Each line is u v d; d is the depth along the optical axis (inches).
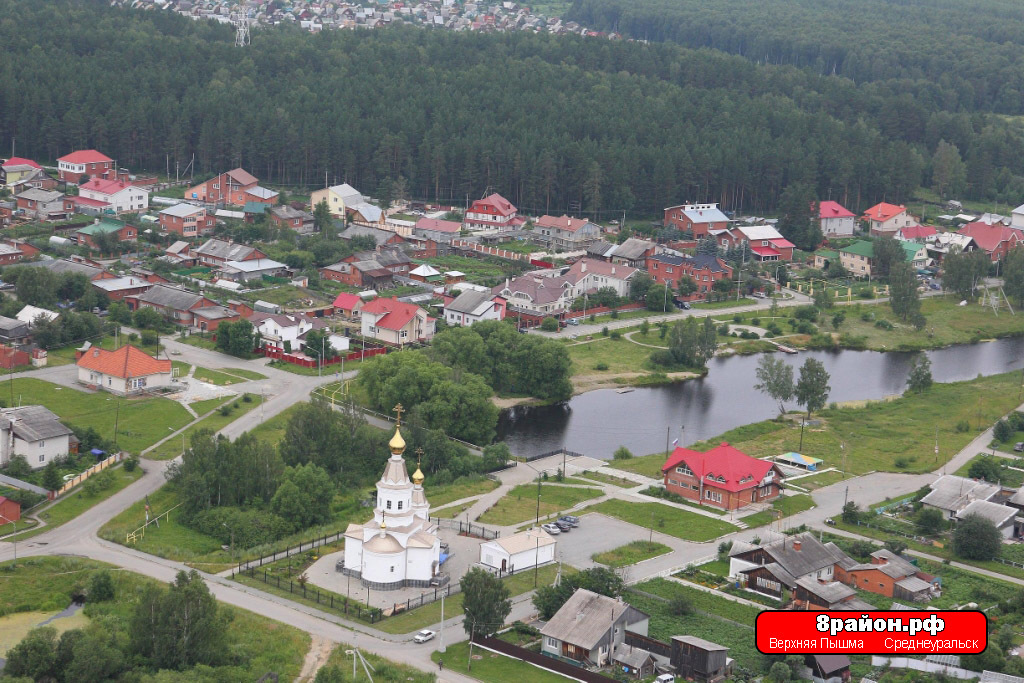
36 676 5792.3
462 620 6619.1
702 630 6540.4
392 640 6333.7
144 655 6067.9
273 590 6840.6
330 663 6053.2
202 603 6102.4
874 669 6176.2
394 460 6993.1
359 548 7027.6
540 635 6481.3
